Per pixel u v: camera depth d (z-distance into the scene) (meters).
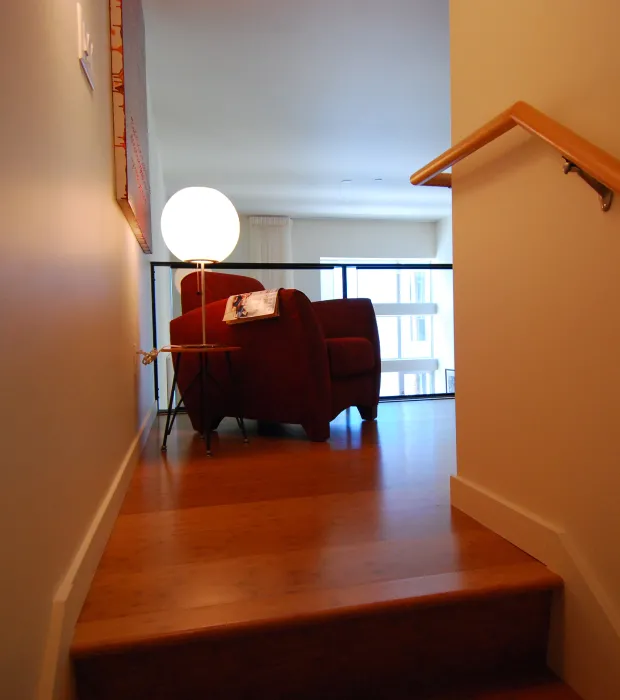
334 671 0.88
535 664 0.97
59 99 0.87
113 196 1.51
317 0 2.64
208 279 2.71
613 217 0.84
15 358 0.62
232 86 3.58
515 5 1.07
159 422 2.90
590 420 0.90
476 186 1.23
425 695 0.89
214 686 0.83
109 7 1.51
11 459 0.60
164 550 1.11
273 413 2.30
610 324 0.86
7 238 0.61
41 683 0.68
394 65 3.33
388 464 1.84
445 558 1.05
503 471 1.17
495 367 1.18
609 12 0.84
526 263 1.06
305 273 7.90
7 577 0.58
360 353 2.62
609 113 0.85
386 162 5.39
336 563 1.03
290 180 5.98
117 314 1.56
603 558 0.88
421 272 8.42
